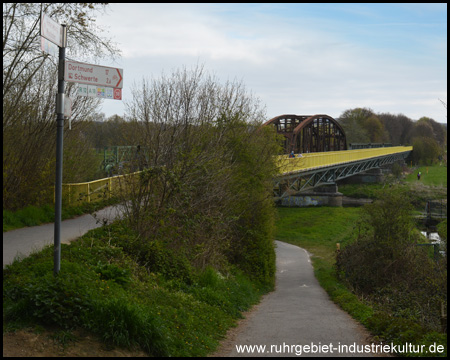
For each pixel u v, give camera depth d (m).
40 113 15.89
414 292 19.02
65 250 9.98
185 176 14.08
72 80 6.90
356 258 23.09
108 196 19.38
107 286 8.09
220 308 11.77
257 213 21.58
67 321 6.52
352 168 67.75
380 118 166.62
